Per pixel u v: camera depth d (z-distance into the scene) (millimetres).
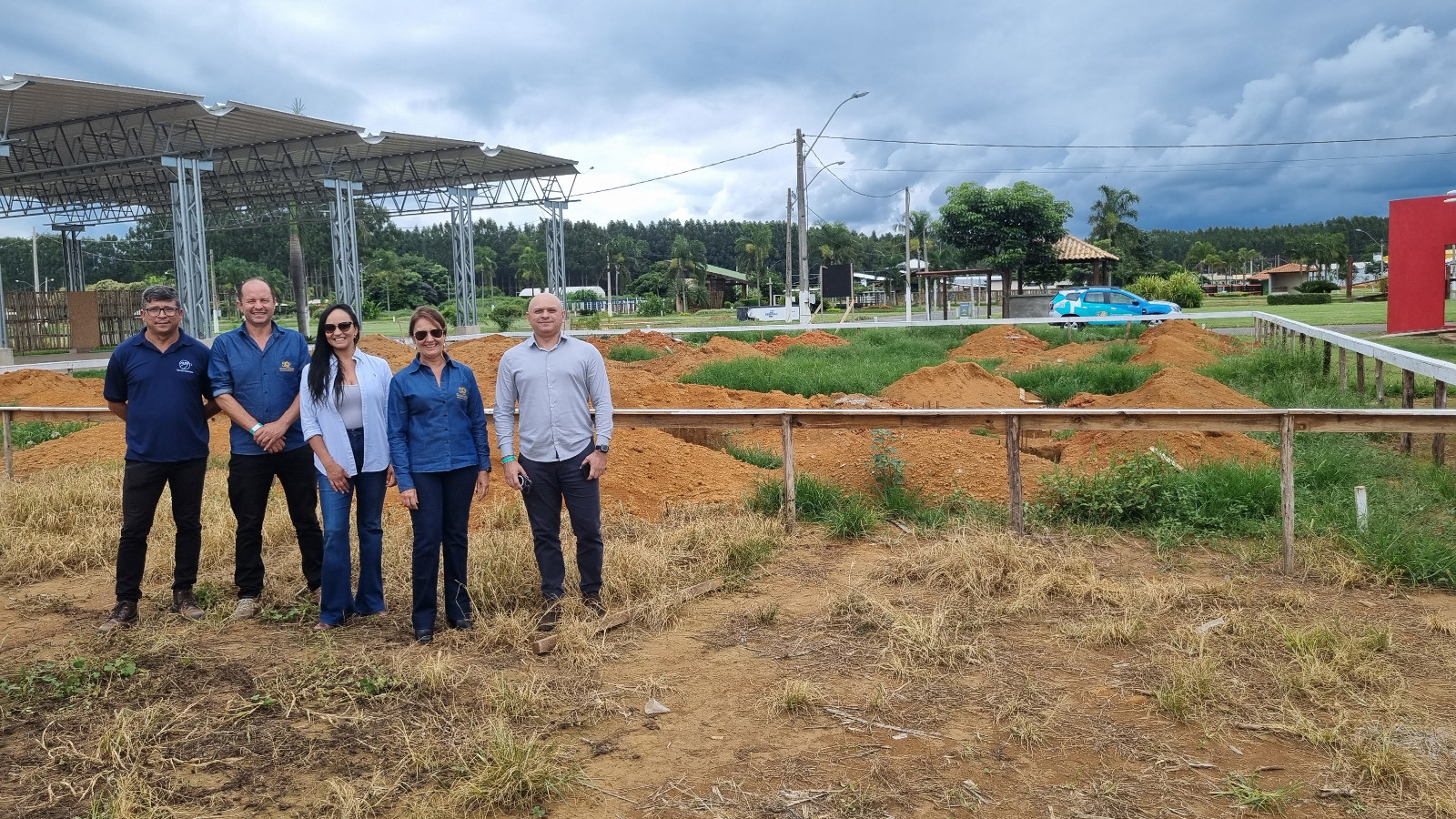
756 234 109750
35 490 7879
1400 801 3273
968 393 14008
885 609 5109
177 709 4062
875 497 7902
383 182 40750
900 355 22797
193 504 5457
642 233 164000
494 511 7172
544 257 109688
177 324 5387
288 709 4035
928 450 8859
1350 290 66188
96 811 3258
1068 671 4422
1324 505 7109
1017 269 42156
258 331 5438
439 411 4992
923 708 4062
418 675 4352
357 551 6586
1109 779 3432
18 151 34000
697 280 99312
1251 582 5691
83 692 4246
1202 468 7781
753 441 10500
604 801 3355
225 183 40094
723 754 3695
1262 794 3285
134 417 5238
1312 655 4324
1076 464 8844
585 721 3996
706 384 16797
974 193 42188
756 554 6305
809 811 3262
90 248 98062
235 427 5391
